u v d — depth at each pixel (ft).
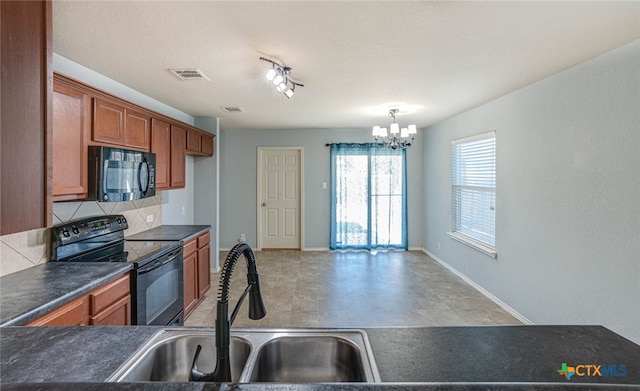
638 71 6.59
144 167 9.07
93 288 5.89
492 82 9.62
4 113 3.00
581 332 3.84
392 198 19.98
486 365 3.15
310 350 3.82
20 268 6.54
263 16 5.72
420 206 20.22
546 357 3.28
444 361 3.22
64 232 7.42
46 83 3.32
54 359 3.17
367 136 19.89
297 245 20.44
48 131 3.34
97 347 3.43
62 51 7.31
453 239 15.61
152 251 8.31
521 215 10.32
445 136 16.37
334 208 19.92
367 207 19.90
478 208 13.53
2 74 2.98
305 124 17.85
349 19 5.82
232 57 7.66
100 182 7.37
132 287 7.29
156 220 12.44
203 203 15.74
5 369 2.98
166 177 10.98
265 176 20.30
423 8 5.43
